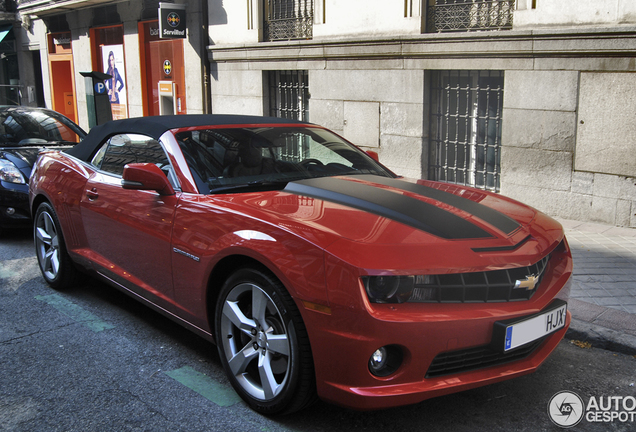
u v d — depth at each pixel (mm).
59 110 19047
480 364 2621
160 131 3699
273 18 10820
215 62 12164
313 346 2498
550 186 7316
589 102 6785
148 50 14336
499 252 2645
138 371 3289
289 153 3805
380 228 2646
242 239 2775
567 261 3133
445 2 8227
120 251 3785
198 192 3240
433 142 8711
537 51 7074
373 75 9062
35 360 3420
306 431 2693
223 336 2973
